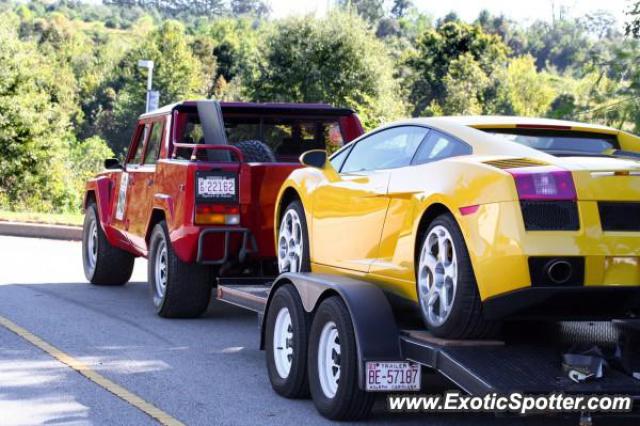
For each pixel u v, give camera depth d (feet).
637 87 40.24
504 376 18.84
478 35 327.47
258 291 30.12
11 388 25.14
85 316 36.45
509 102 304.30
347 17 172.96
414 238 21.94
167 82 419.54
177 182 34.68
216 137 35.14
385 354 21.16
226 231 33.86
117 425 21.74
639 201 19.62
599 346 20.58
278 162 36.24
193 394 24.88
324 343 22.93
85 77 463.83
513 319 20.21
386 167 24.71
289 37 171.63
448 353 19.80
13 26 134.10
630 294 19.70
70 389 25.11
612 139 23.35
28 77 129.70
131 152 41.63
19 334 32.37
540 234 19.11
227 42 504.84
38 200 130.31
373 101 168.45
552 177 19.36
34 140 129.08
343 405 21.70
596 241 19.24
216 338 32.83
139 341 31.94
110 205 42.93
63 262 54.08
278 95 171.73
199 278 35.40
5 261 53.88
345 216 25.50
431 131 23.62
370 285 22.27
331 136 38.34
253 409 23.41
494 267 19.40
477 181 20.10
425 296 21.50
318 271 27.32
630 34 42.73
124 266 44.27
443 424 22.36
